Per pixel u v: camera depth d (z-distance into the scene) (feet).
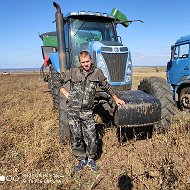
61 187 10.55
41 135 15.84
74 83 11.79
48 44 30.60
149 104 13.73
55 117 20.36
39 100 30.71
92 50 16.02
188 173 10.87
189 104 24.61
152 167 11.74
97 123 17.49
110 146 14.55
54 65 21.58
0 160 12.87
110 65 15.67
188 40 24.75
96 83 11.82
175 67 26.71
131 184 10.65
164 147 14.05
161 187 9.98
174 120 17.58
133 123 13.66
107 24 19.39
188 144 14.05
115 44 16.35
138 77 87.25
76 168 11.94
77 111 11.86
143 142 15.33
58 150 13.89
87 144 12.27
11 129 17.52
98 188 10.61
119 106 13.48
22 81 81.00
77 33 18.45
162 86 16.25
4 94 39.65
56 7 15.24
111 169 11.96
